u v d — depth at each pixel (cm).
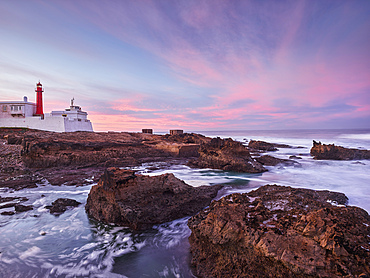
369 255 548
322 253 559
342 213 774
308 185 1855
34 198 1529
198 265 780
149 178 1231
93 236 1030
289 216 784
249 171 2466
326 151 3297
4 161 2614
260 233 660
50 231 1075
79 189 1744
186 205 1248
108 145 3303
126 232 1058
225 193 1620
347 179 2069
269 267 613
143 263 836
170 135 5175
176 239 999
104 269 807
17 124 5094
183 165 2953
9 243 972
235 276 671
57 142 2758
